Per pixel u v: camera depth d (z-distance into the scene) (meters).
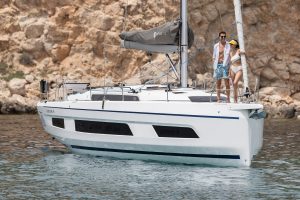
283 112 76.94
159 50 38.91
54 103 37.19
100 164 34.25
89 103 35.44
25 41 86.81
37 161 35.75
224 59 34.44
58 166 33.91
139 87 38.00
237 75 34.72
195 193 27.20
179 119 32.94
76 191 27.53
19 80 82.31
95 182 29.48
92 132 35.81
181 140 33.19
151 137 33.91
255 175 31.41
